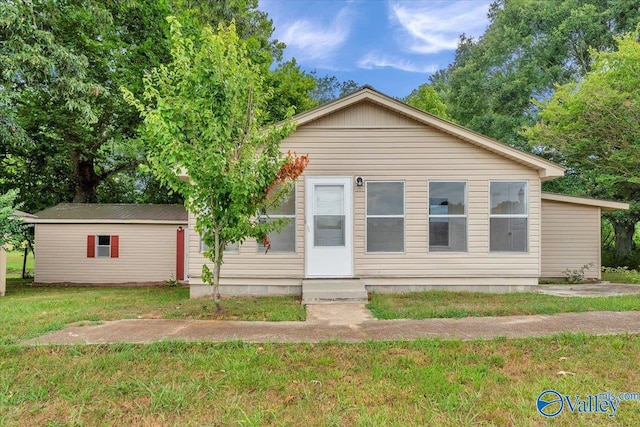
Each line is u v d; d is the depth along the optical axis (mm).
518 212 8125
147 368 3596
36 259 12469
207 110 5320
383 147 8125
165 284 12484
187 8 15406
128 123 15391
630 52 10898
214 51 5445
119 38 13609
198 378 3389
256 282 8016
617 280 10148
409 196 8102
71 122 14234
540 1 18109
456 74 21359
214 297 6004
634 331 4562
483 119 18453
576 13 16109
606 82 11422
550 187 15742
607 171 12898
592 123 12008
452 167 8109
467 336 4484
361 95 7969
